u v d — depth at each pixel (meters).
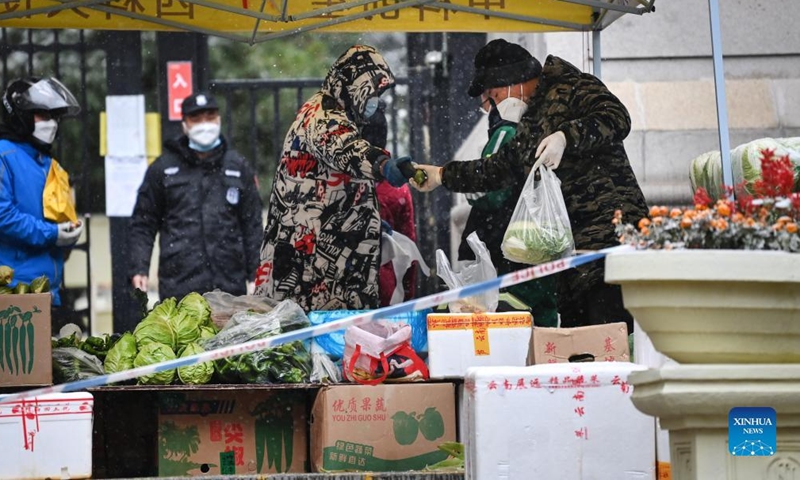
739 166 8.29
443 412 8.22
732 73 12.67
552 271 5.69
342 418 8.11
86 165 13.86
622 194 8.87
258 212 12.72
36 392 6.64
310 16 9.75
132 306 14.07
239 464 8.41
